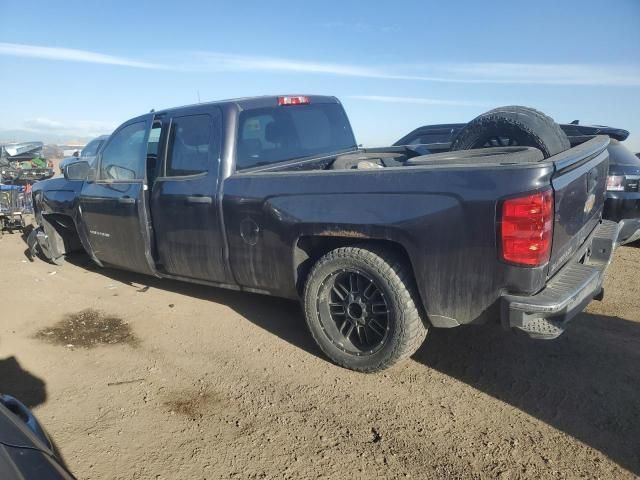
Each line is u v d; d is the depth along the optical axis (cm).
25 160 1533
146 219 502
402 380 366
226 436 312
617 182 662
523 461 277
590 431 299
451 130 904
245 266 424
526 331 298
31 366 414
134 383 380
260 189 400
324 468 280
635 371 364
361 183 349
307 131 521
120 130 546
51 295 588
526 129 417
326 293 381
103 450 303
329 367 389
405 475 272
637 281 566
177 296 566
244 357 413
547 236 293
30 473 174
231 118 437
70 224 686
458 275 316
